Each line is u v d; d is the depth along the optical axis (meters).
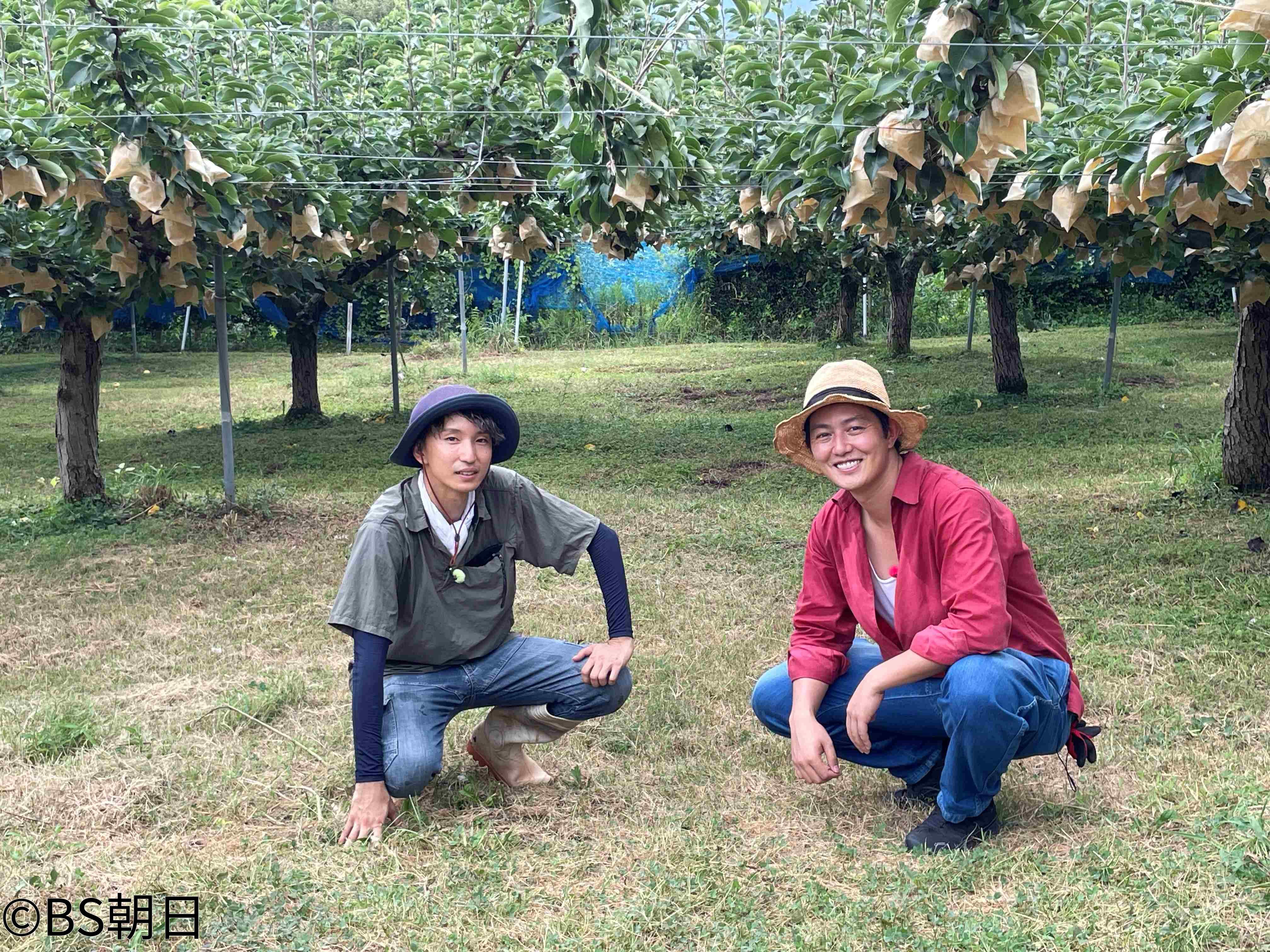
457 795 3.34
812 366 16.39
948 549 2.80
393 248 11.30
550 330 22.44
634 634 4.98
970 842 2.93
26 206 6.70
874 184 4.63
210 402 14.87
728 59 6.41
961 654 2.75
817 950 2.42
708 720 3.94
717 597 5.57
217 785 3.40
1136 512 6.86
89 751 3.70
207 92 7.07
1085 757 3.06
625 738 3.77
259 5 7.43
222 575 6.23
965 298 21.92
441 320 22.02
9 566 6.52
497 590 3.23
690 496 8.27
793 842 3.01
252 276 8.94
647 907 2.62
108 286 7.34
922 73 4.07
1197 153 4.14
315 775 3.50
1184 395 12.11
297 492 8.61
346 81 7.79
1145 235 6.32
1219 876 2.61
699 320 22.88
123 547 6.95
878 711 2.99
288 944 2.50
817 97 5.30
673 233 11.91
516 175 7.48
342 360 20.34
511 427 3.16
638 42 5.36
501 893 2.73
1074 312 21.92
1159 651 4.47
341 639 5.04
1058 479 8.17
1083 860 2.78
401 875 2.81
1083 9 5.41
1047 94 6.10
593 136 5.15
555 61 5.22
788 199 5.29
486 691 3.25
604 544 3.30
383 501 3.13
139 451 11.15
